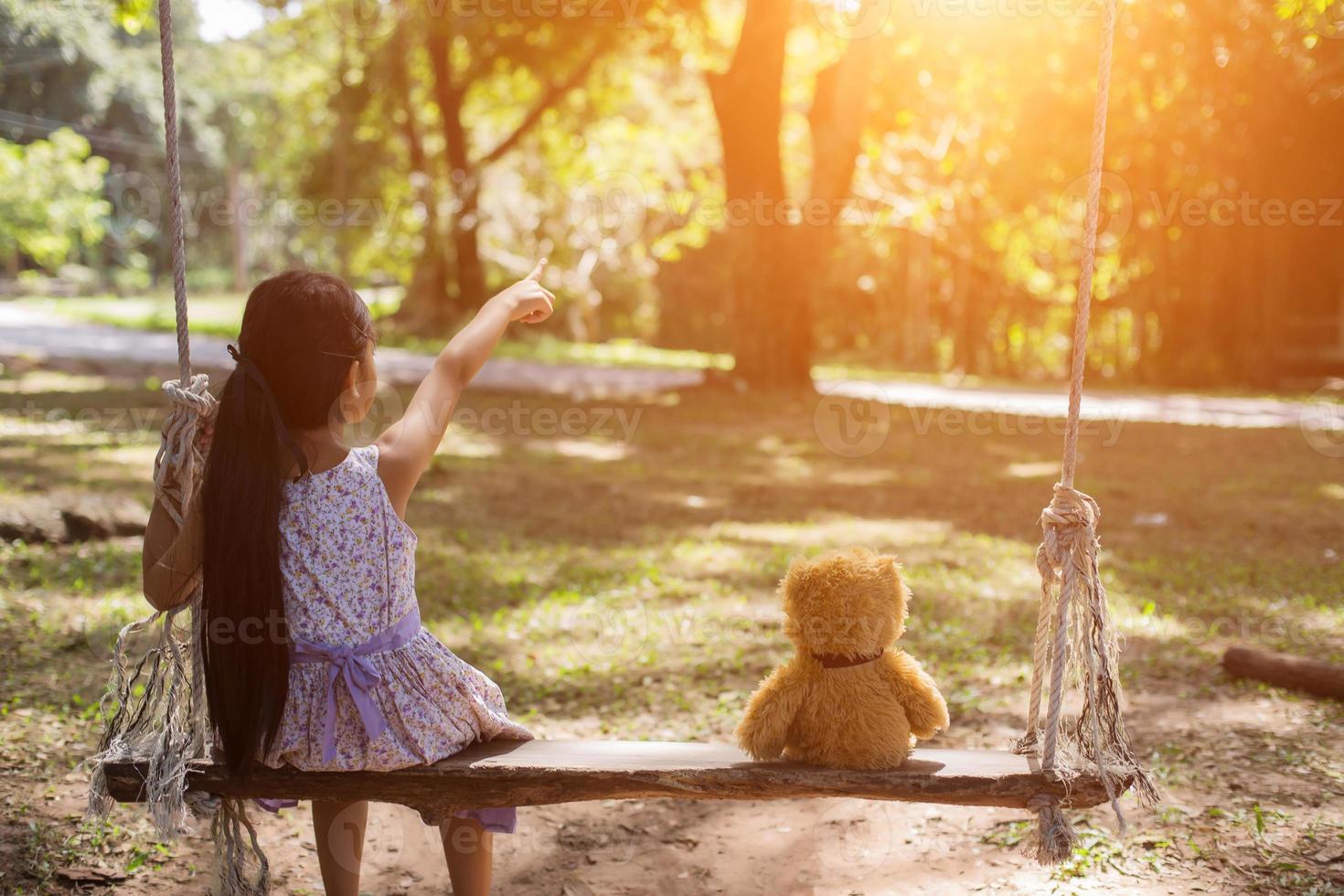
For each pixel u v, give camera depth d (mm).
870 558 2738
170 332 29984
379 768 2482
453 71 27359
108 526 7508
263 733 2418
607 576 7082
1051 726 2572
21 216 32312
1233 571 7266
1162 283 25062
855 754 2586
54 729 4320
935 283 32406
